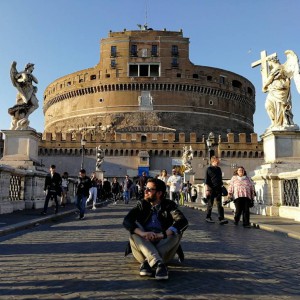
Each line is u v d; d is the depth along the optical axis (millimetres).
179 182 20562
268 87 14414
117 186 28047
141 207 5172
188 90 86125
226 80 91750
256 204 14289
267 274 4820
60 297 3809
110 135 72062
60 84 94812
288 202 12438
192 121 84812
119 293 3939
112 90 85625
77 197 13445
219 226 10781
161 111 84000
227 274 4793
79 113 88875
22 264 5375
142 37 87312
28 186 15633
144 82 84688
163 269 4469
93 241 7672
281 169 13219
